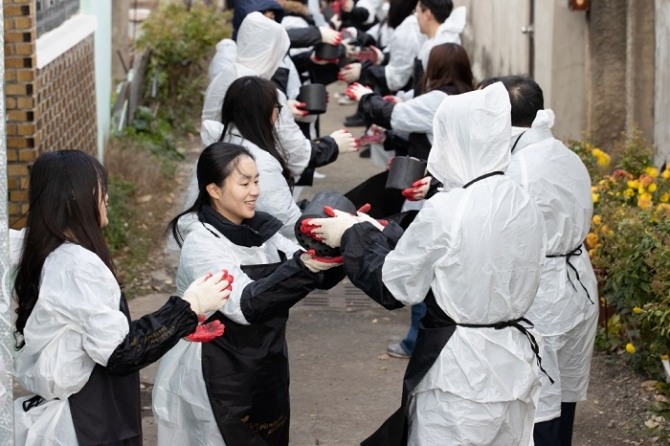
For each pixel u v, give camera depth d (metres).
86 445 3.98
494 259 4.20
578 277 5.31
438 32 7.82
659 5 8.73
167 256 9.39
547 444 5.23
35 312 3.94
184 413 4.71
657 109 8.82
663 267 5.96
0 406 3.62
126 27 13.83
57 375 3.92
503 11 13.32
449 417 4.25
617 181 7.57
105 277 3.96
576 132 9.75
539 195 5.15
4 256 3.60
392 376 7.11
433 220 4.22
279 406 4.84
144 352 3.91
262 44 7.33
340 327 8.02
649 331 6.47
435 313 4.32
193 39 14.27
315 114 7.50
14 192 7.89
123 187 10.62
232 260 4.68
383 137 7.31
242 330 4.63
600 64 9.50
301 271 4.43
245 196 4.73
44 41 8.48
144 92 13.74
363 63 8.95
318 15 14.16
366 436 6.26
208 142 6.11
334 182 11.95
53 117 8.54
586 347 5.41
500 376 4.26
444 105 4.40
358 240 4.36
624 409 6.45
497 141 4.30
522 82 5.34
